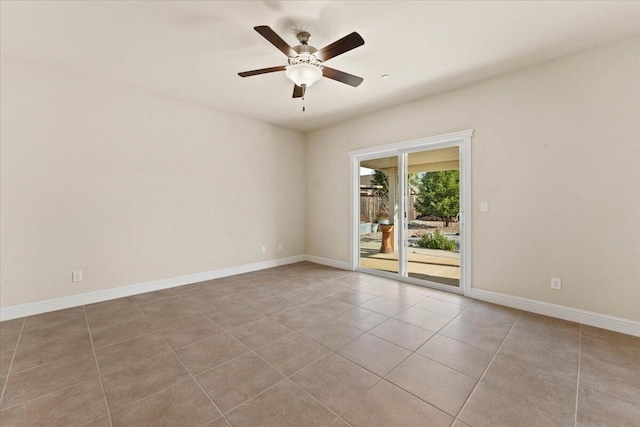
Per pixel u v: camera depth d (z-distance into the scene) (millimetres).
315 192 5434
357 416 1524
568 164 2729
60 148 3049
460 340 2352
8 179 2779
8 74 2777
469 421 1484
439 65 2926
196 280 4105
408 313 2924
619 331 2477
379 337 2410
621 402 1617
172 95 3744
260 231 4906
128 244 3512
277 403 1626
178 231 3938
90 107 3227
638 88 2391
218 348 2238
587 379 1828
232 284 3996
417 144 3857
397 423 1475
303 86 2566
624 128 2451
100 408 1588
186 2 2029
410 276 4188
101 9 2090
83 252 3195
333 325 2650
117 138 3416
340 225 4996
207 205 4227
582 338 2371
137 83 3379
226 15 2176
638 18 2172
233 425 1465
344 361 2053
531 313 2922
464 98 3412
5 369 1951
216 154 4312
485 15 2160
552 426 1448
